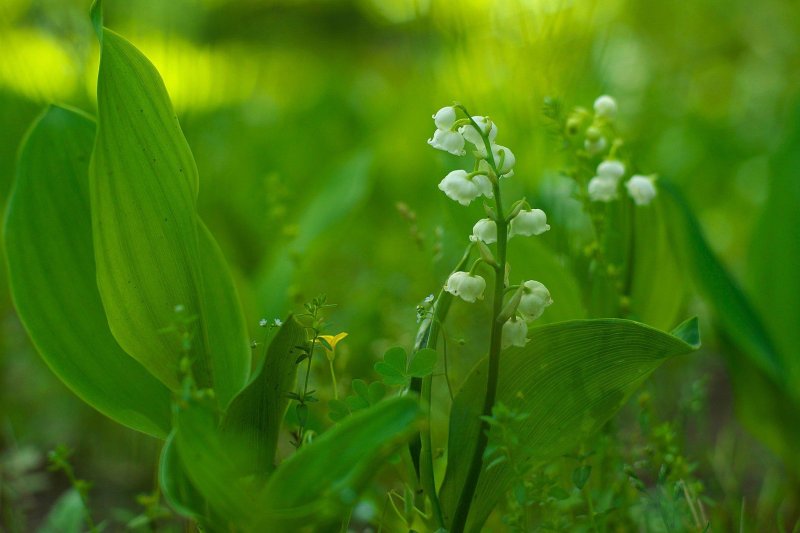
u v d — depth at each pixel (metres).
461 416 0.54
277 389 0.53
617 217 0.64
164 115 0.54
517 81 0.68
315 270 0.90
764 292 0.70
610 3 0.82
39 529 0.69
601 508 0.59
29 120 0.82
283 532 0.50
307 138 1.37
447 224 0.70
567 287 0.63
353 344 0.74
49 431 0.80
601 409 0.54
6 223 0.56
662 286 0.65
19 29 0.87
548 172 0.69
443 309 0.54
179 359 0.54
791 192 0.70
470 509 0.55
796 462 0.67
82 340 0.55
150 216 0.54
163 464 0.51
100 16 0.54
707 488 0.67
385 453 0.50
